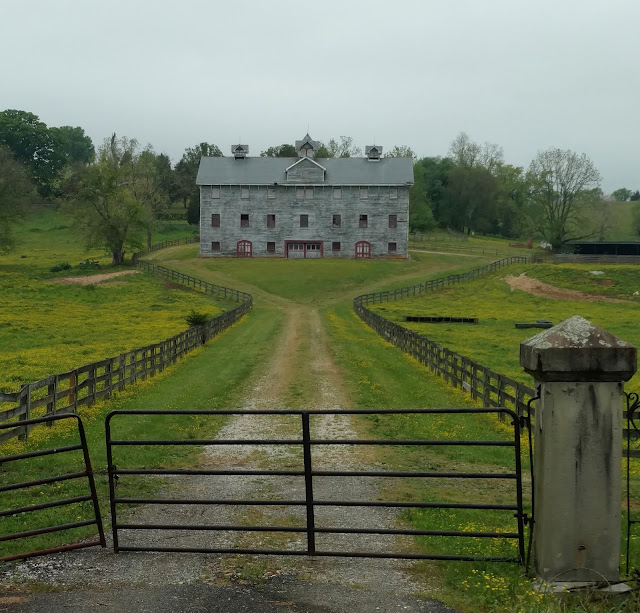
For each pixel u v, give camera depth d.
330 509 9.62
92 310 56.12
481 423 16.45
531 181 109.81
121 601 6.62
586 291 71.81
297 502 7.55
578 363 6.55
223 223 95.00
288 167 93.94
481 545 8.10
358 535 8.50
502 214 147.75
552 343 6.59
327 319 54.25
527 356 6.82
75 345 34.75
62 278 76.19
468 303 66.31
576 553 6.71
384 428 15.69
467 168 146.62
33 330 42.00
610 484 6.67
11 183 84.44
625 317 54.94
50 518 9.09
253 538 8.42
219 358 30.41
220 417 16.92
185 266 87.69
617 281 75.06
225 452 13.34
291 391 21.03
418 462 12.62
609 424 6.65
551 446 6.70
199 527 7.64
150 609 6.44
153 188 111.38
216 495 10.30
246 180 94.50
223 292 71.19
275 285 77.19
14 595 6.78
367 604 6.56
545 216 111.50
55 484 10.85
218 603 6.57
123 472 7.80
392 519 9.16
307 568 7.45
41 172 160.75
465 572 7.25
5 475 11.41
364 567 7.46
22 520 9.01
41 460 12.38
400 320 52.25
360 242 94.62
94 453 12.96
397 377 24.28
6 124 159.88
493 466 12.37
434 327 47.44
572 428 6.66
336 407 18.28
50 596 6.75
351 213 94.38
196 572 7.33
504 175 155.38
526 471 12.05
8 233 84.00
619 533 6.68
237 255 95.00
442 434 14.95
